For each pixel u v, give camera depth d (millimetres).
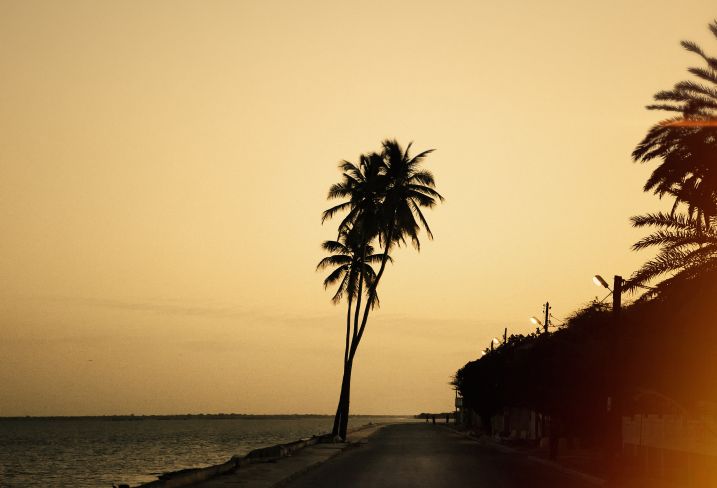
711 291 29688
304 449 56469
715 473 30469
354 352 69562
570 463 43906
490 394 85625
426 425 162375
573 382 50625
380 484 31969
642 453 38969
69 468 82375
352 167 68750
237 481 31891
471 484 32188
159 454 106562
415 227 67312
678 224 30500
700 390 37875
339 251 71062
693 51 29250
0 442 170875
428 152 67562
